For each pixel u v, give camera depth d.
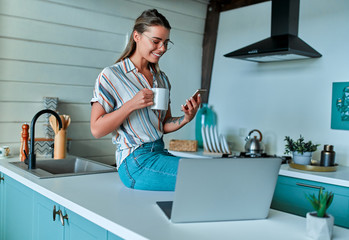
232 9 4.21
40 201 1.79
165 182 1.58
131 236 1.09
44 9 3.09
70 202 1.42
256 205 1.26
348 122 3.17
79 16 3.30
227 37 4.27
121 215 1.24
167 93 1.54
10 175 2.15
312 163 3.06
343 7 3.23
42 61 3.12
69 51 3.27
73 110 3.34
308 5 3.50
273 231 1.15
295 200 2.81
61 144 2.71
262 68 3.90
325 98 3.36
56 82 3.21
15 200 2.13
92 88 3.45
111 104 1.58
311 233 1.10
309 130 3.48
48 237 1.71
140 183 1.61
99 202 1.41
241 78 4.12
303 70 3.54
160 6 3.90
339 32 3.26
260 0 3.91
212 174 1.18
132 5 3.65
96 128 1.51
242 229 1.16
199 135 4.32
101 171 2.08
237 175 1.21
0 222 2.40
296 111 3.59
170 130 1.76
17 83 3.00
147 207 1.35
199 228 1.15
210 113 4.33
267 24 3.84
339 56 3.26
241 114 4.12
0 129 2.94
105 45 3.50
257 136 3.95
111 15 3.51
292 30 3.23
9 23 2.92
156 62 1.67
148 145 1.64
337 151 3.25
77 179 1.87
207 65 4.40
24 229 2.00
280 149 3.73
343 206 2.52
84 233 1.40
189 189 1.17
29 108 3.07
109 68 1.60
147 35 1.55
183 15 4.16
